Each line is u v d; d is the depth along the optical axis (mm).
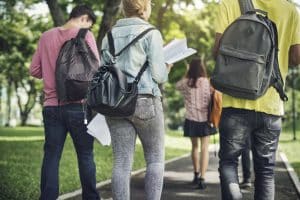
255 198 4574
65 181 8641
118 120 4547
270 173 4520
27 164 11031
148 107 4492
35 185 8109
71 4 17750
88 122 5168
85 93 5238
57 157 5375
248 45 4297
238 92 4316
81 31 5391
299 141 22016
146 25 4613
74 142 5430
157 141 4598
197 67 8336
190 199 7613
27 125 51844
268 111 4438
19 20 28266
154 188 4551
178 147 19125
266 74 4316
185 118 8484
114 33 4641
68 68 5211
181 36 20781
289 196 7891
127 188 4520
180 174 10547
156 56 4508
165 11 17609
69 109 5289
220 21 4531
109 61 4570
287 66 4582
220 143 4543
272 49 4328
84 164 5449
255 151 4551
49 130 5348
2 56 35812
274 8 4531
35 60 5500
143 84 4488
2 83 53250
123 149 4574
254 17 4348
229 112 4449
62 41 5410
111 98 4352
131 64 4500
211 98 8266
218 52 4414
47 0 15359
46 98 5391
